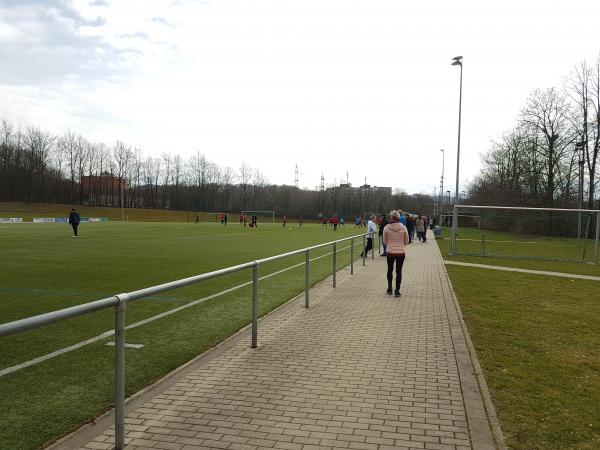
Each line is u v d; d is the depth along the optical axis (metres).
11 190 94.25
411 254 21.09
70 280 11.68
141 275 12.72
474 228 32.19
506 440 3.57
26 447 3.43
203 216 100.50
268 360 5.50
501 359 5.66
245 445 3.47
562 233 27.09
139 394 4.43
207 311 8.29
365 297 9.74
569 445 3.50
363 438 3.60
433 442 3.55
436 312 8.29
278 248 22.61
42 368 5.17
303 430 3.72
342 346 6.12
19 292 9.92
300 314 8.05
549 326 7.42
